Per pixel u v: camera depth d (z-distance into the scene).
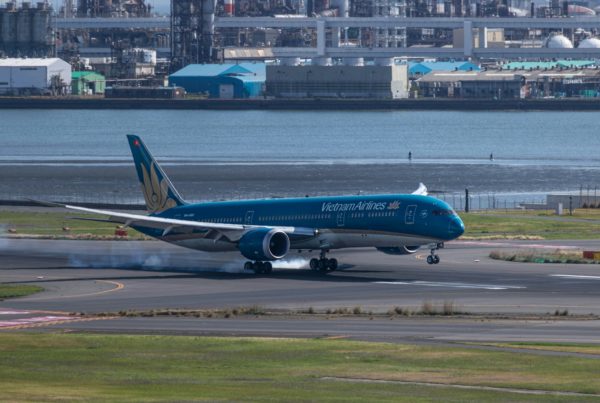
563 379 158.75
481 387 154.12
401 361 173.50
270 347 186.88
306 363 173.12
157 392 149.75
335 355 179.12
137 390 151.50
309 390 151.75
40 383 158.62
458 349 182.88
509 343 188.50
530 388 153.25
